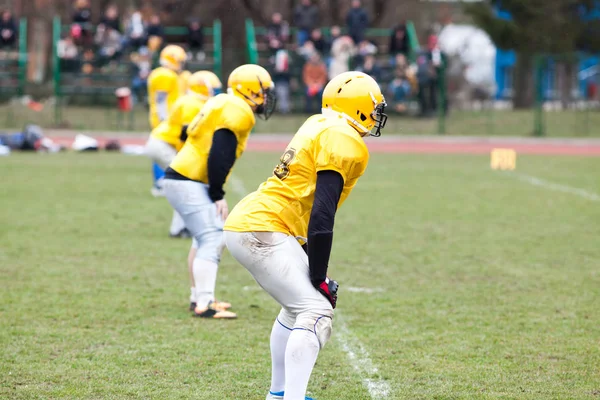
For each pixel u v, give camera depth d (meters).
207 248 20.23
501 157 57.06
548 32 103.56
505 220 34.81
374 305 21.39
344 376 16.05
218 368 16.39
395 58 86.56
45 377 15.63
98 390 15.02
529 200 40.84
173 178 20.33
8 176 47.34
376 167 56.66
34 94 91.00
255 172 50.81
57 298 21.52
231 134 19.23
